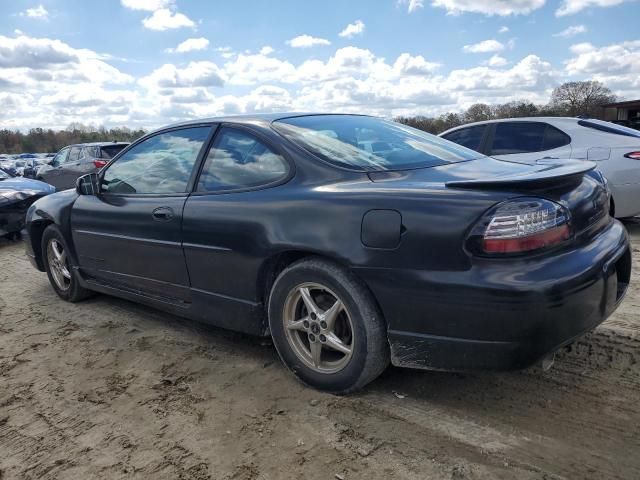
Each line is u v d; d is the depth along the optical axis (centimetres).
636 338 338
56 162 1498
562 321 234
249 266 310
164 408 295
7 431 282
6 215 804
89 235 430
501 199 238
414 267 250
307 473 233
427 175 287
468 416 270
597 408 271
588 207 266
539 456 236
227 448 254
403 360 265
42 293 533
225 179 337
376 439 254
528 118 698
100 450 259
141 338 396
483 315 237
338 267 276
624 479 219
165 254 362
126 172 412
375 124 377
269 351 361
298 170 305
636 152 616
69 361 364
